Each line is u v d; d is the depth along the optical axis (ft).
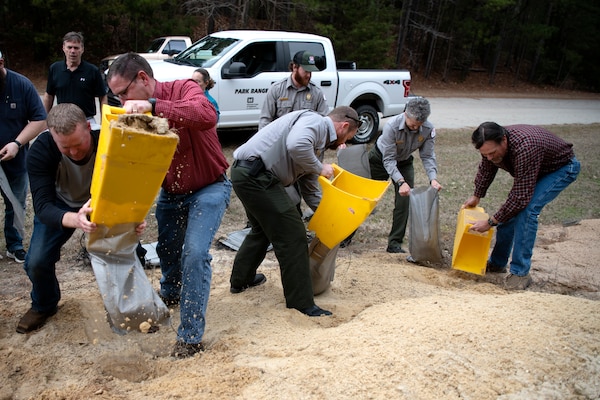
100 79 19.35
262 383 9.18
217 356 10.33
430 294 14.57
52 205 10.13
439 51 101.35
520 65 117.08
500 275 17.26
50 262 11.05
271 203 11.88
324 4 74.23
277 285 14.61
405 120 16.94
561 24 117.08
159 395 9.03
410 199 17.30
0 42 67.26
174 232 12.07
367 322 11.27
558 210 25.35
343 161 17.34
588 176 32.96
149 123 8.49
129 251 10.30
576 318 10.99
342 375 9.12
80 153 10.13
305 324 12.21
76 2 61.82
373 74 37.04
